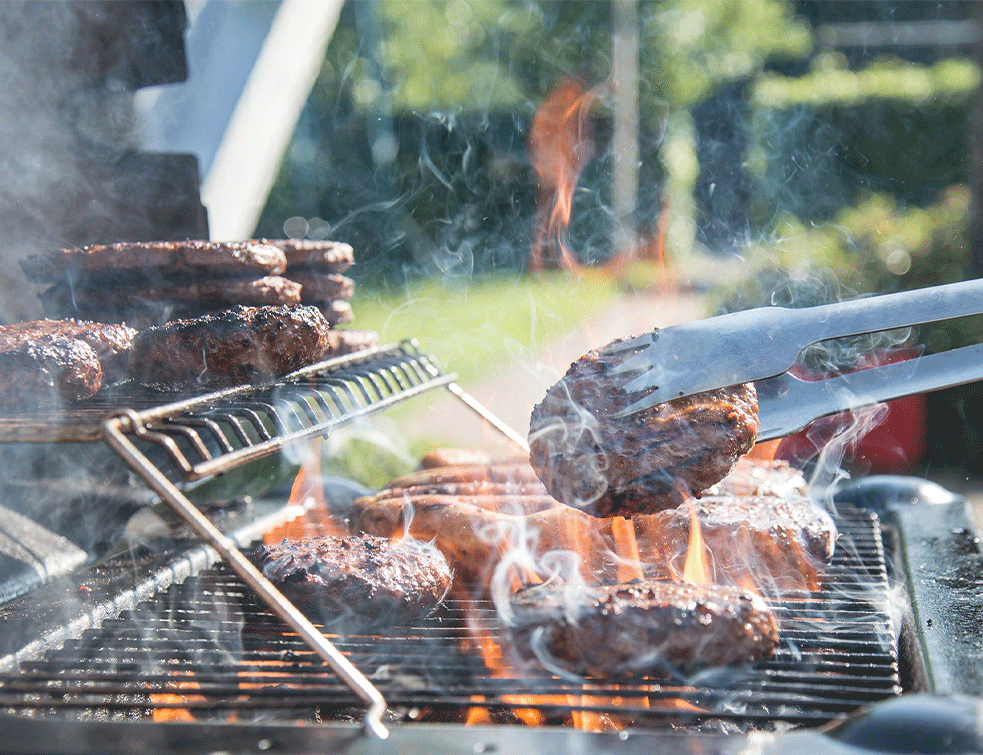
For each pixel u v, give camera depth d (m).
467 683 1.21
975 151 5.11
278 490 2.34
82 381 1.39
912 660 1.35
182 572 1.73
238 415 1.23
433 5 11.85
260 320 1.54
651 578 1.52
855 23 11.20
